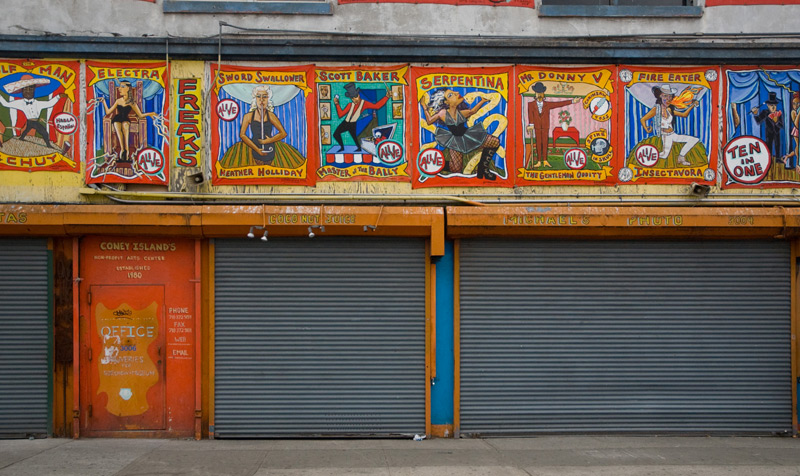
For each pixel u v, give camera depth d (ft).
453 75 28.55
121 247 27.81
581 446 26.25
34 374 27.40
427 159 28.43
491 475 21.91
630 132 28.73
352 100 28.43
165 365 27.81
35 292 27.45
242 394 27.63
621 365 28.35
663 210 27.73
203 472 22.13
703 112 28.89
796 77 28.91
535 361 28.25
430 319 27.96
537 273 28.45
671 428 28.25
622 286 28.53
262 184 28.09
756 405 28.37
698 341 28.48
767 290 28.63
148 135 27.94
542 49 28.37
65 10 27.86
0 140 27.61
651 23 28.91
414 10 28.50
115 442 26.73
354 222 27.02
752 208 28.12
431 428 27.94
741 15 29.04
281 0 28.60
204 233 27.22
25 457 24.06
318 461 23.76
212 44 27.78
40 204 27.32
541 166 28.55
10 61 27.63
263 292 27.86
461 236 27.99
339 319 27.96
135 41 27.61
